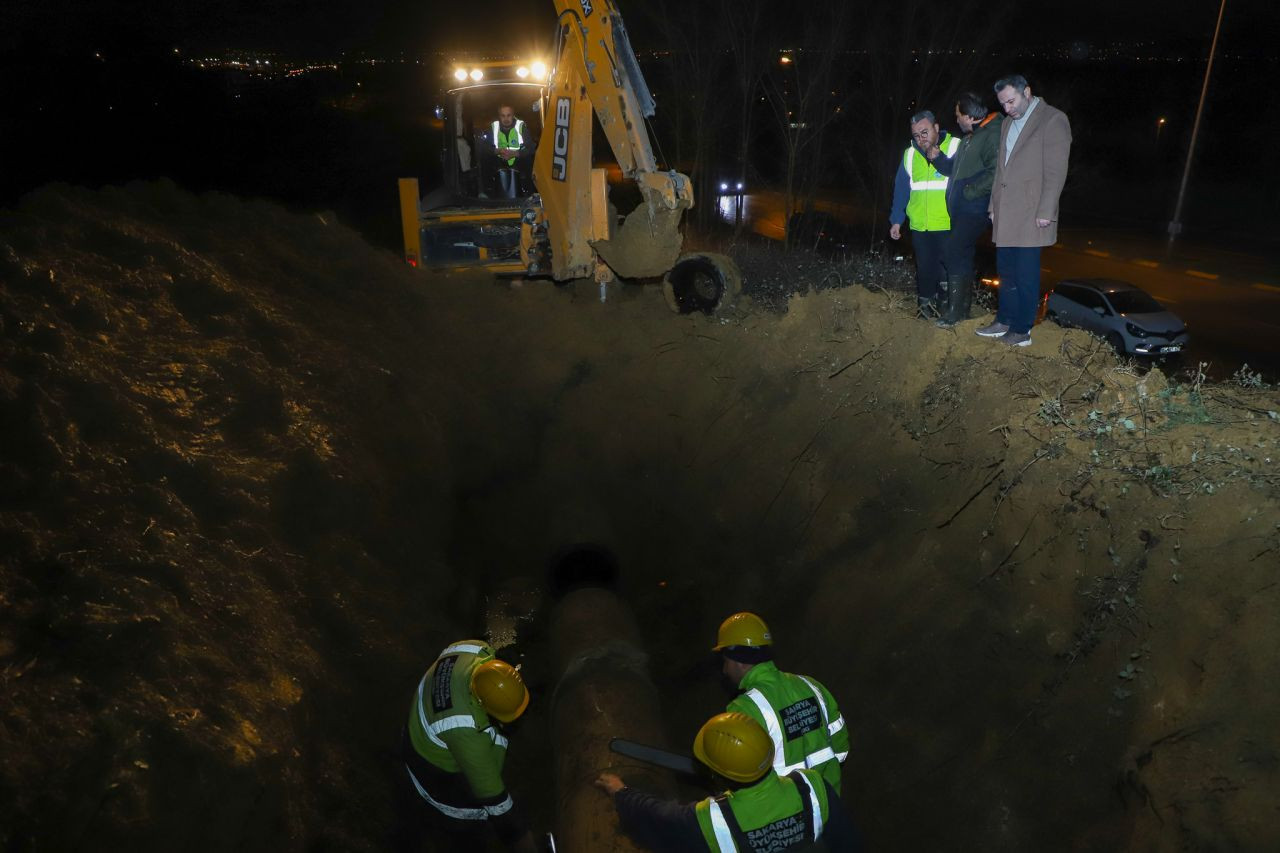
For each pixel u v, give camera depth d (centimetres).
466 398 783
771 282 959
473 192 1020
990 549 497
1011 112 543
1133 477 455
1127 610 418
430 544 617
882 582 539
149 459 450
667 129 2641
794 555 615
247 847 323
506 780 500
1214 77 5384
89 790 284
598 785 368
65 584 348
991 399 560
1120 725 397
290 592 455
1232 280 2303
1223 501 414
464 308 927
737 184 2717
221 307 645
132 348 543
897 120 2317
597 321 907
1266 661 352
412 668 481
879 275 905
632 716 463
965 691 459
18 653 314
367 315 821
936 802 435
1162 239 3022
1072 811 392
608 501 744
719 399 768
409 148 3516
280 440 541
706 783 414
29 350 455
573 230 824
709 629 610
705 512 703
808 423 681
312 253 867
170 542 407
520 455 781
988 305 752
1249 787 326
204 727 328
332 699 425
